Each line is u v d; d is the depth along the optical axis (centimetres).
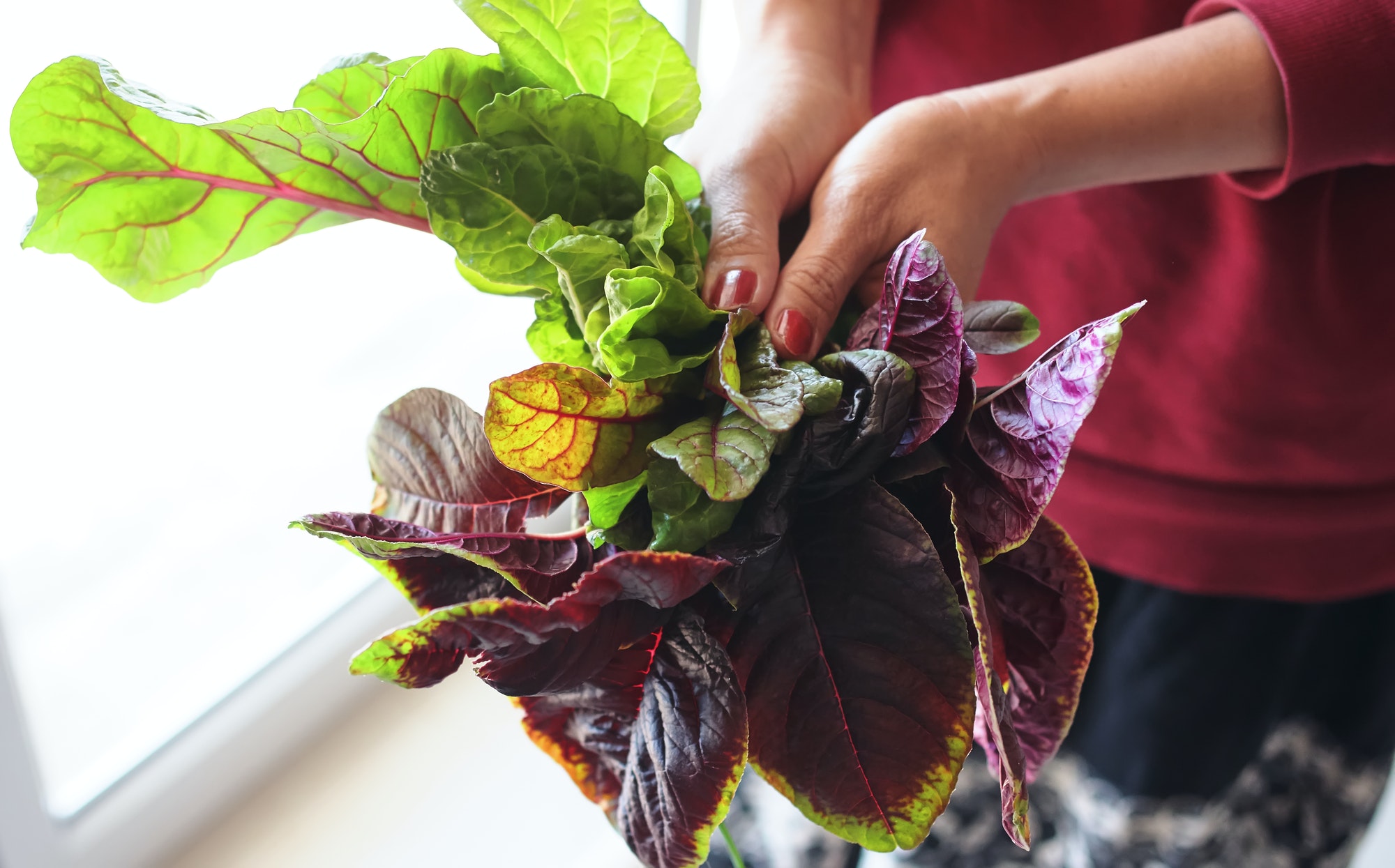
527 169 44
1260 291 63
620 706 44
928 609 42
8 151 73
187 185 45
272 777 102
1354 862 114
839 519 43
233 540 101
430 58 44
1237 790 84
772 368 44
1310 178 59
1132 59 57
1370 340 65
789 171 55
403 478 47
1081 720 83
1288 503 71
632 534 44
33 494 89
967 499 43
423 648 39
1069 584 46
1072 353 39
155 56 76
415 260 103
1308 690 80
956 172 54
